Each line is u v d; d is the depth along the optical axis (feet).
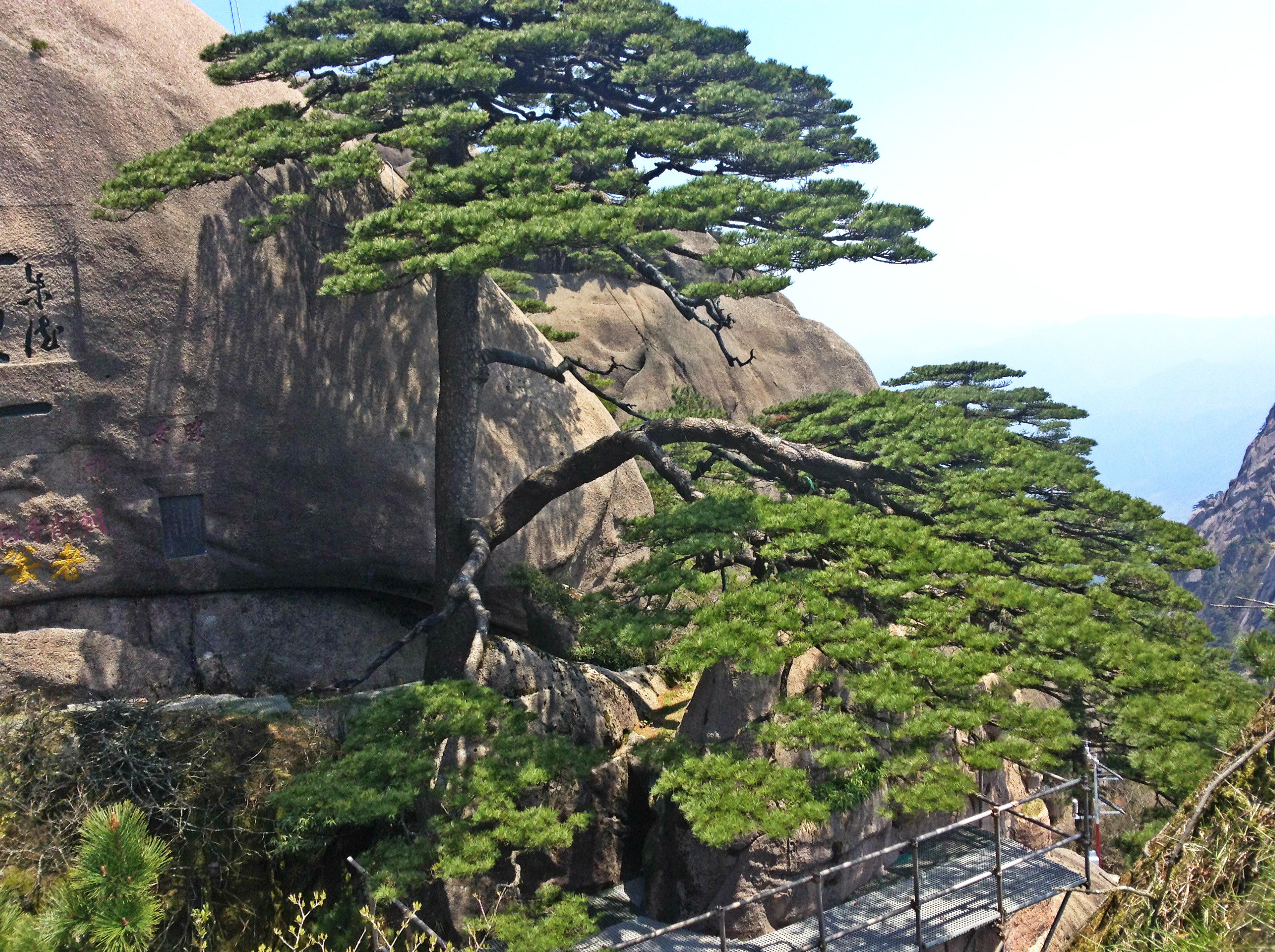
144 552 45.78
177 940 34.01
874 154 53.06
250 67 43.62
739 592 35.22
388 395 50.44
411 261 35.70
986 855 38.70
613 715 46.65
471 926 30.55
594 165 42.78
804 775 31.73
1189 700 32.81
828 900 35.91
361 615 51.47
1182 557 41.32
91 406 44.01
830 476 44.32
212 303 45.91
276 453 47.57
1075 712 35.94
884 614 38.63
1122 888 21.53
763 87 54.90
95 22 44.04
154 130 45.09
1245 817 20.56
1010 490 42.45
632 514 60.44
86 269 43.37
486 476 53.47
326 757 40.22
